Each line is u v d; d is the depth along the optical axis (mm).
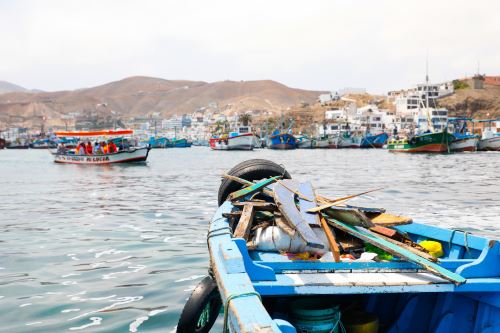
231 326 3928
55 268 11672
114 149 67125
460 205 22578
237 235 6043
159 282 10438
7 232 16391
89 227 17281
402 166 56719
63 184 36844
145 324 8102
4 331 7855
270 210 6926
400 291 4738
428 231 6805
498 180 36812
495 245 5082
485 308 5086
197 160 82750
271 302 5539
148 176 45094
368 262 5215
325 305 5246
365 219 6016
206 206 22906
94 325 8062
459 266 5273
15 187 34531
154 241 14695
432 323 5473
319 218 6199
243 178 9570
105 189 32375
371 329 5332
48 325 8102
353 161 70188
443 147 91875
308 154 104625
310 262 5191
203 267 11633
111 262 12195
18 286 10219
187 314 6750
